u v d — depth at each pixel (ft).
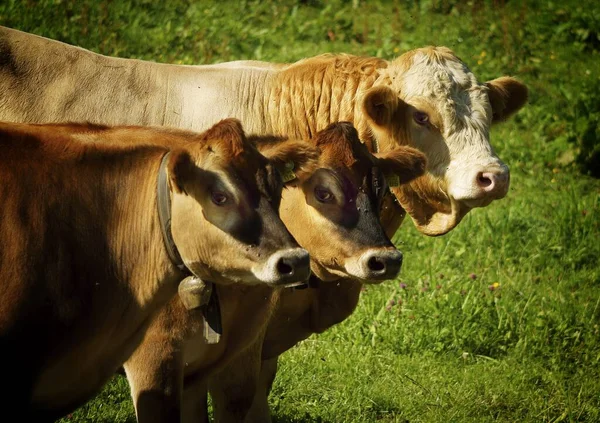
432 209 34.73
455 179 33.22
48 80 35.99
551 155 69.77
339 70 35.35
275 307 31.81
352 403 38.45
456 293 46.65
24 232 23.73
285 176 26.25
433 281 47.98
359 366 41.42
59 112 35.58
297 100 35.40
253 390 31.81
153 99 35.86
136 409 28.25
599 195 63.10
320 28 80.69
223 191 23.49
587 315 48.37
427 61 34.35
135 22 70.23
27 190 24.12
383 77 34.78
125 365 28.40
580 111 72.38
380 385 40.24
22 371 23.41
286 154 26.14
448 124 33.50
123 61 36.83
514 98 36.04
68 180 24.73
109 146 25.50
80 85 35.88
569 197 62.28
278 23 80.12
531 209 61.36
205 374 30.17
